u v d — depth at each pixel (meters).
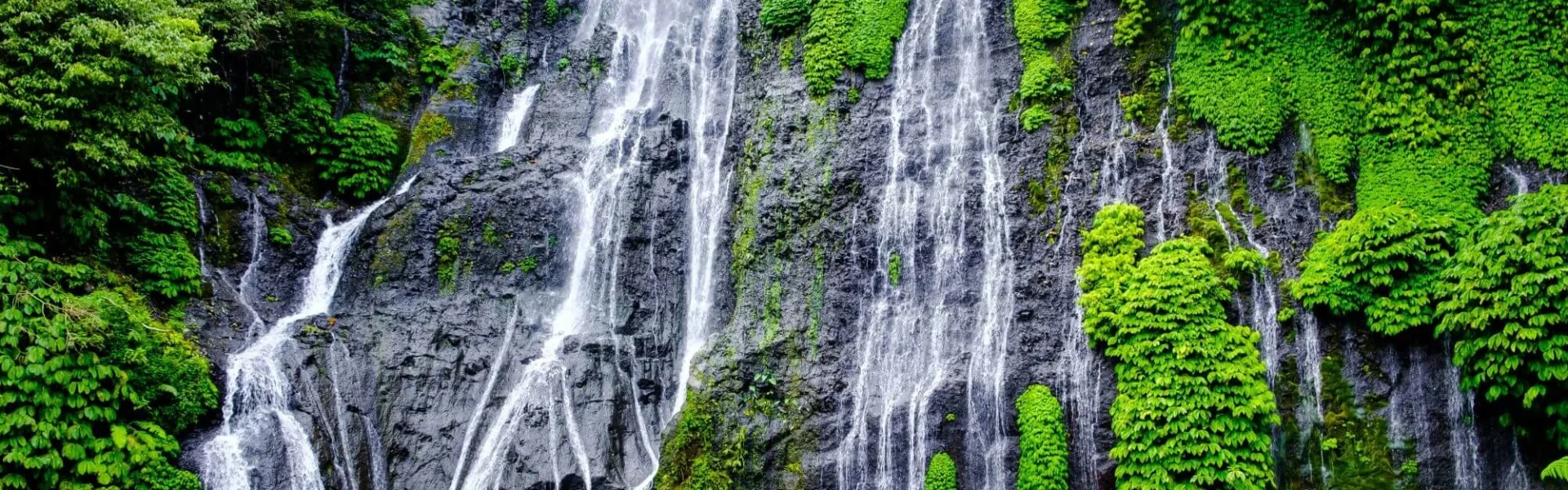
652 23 20.20
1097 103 15.72
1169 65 15.48
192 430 12.68
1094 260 14.03
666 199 16.89
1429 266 12.48
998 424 13.80
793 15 18.23
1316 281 13.04
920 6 17.89
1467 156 13.38
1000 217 15.23
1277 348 13.20
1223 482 12.02
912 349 14.76
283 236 15.74
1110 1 16.27
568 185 16.88
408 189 16.62
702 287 16.34
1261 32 14.93
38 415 10.91
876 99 17.19
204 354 13.45
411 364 14.50
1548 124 13.23
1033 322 14.23
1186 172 14.61
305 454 13.09
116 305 12.27
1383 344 12.87
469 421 14.20
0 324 10.91
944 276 15.16
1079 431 13.39
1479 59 13.63
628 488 13.87
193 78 13.47
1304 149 14.34
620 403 14.61
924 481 13.73
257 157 16.41
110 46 12.12
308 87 17.64
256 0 16.16
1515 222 11.32
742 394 14.76
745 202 16.69
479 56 19.41
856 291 15.43
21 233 12.45
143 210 13.85
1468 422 12.38
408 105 18.64
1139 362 12.93
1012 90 16.34
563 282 16.17
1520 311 11.05
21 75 11.68
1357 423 12.73
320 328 14.57
